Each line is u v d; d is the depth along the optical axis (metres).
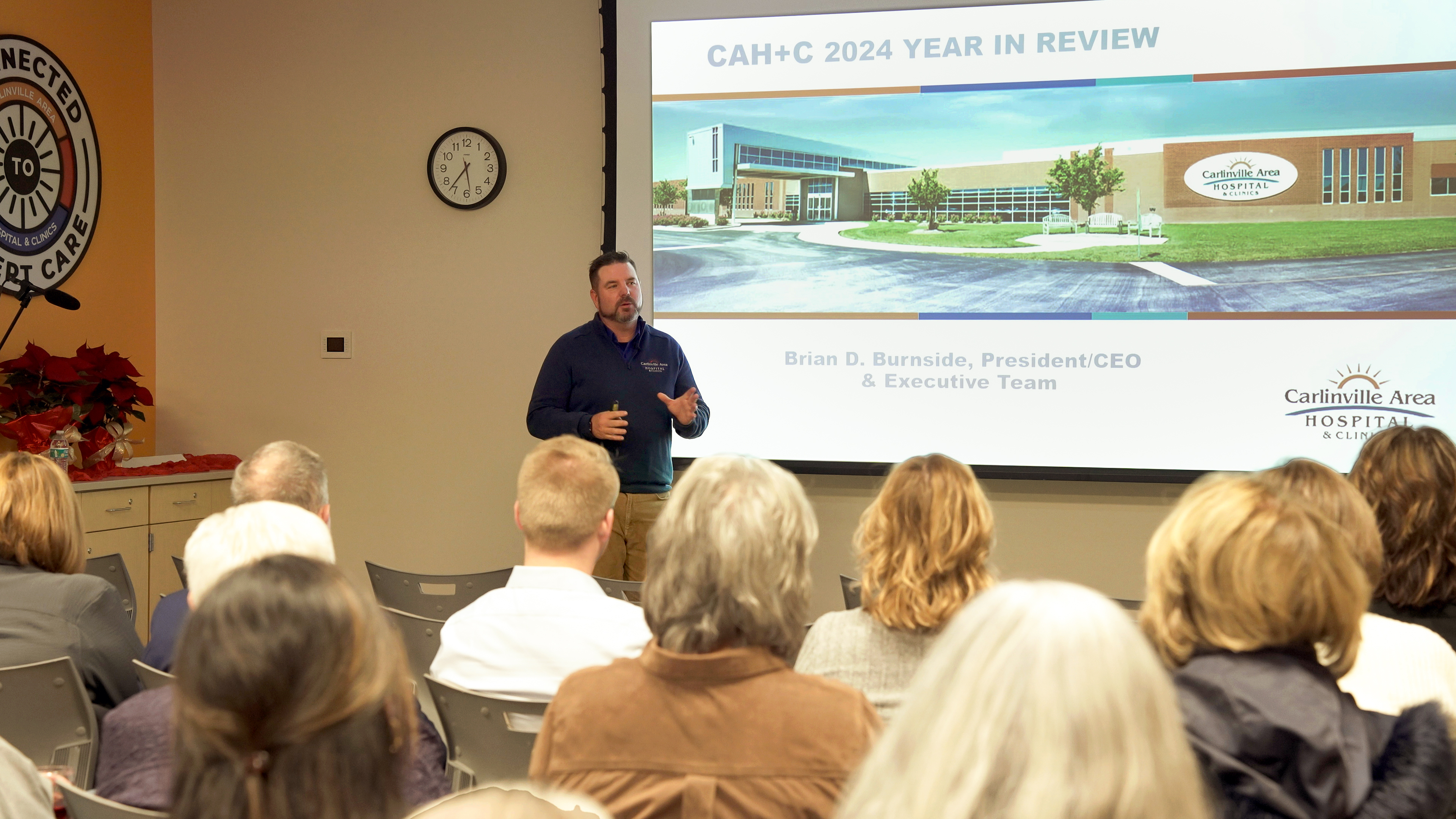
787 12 4.16
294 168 4.69
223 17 4.75
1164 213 3.95
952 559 1.57
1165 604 1.17
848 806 0.66
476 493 4.56
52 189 4.33
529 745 1.53
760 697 1.15
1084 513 4.05
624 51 4.25
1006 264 4.06
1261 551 1.08
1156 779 0.57
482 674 1.65
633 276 3.76
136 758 1.23
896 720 0.66
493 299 4.52
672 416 3.85
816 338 4.18
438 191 4.53
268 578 0.79
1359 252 3.83
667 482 3.83
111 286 4.64
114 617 1.96
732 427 4.24
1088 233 4.00
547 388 3.79
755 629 1.19
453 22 4.53
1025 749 0.58
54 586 1.92
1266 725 1.02
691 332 4.25
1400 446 1.86
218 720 0.73
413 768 1.15
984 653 0.61
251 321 4.74
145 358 4.80
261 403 4.73
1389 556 1.83
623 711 1.16
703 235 4.24
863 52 4.13
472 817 0.70
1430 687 1.38
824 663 1.61
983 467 4.09
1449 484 1.79
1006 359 4.07
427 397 4.59
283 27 4.69
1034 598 0.63
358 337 4.64
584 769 1.16
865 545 1.67
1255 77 3.87
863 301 4.15
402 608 2.57
